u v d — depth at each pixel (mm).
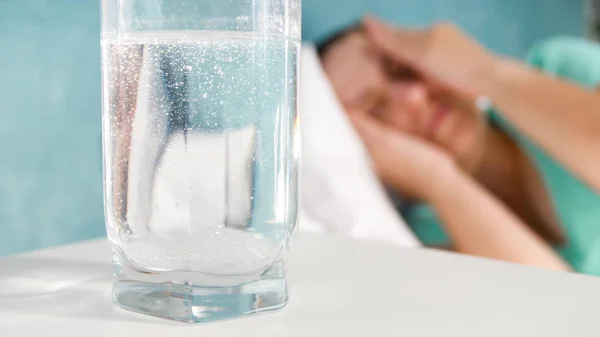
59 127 1041
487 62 1760
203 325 392
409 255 513
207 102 397
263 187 405
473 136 1675
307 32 1533
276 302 412
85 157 1081
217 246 398
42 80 1014
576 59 1835
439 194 1536
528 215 1698
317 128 1348
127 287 409
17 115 986
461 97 1683
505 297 432
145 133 400
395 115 1599
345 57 1567
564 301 427
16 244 1000
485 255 1477
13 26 973
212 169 397
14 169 990
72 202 1066
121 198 406
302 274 469
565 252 1682
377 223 1245
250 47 400
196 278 396
